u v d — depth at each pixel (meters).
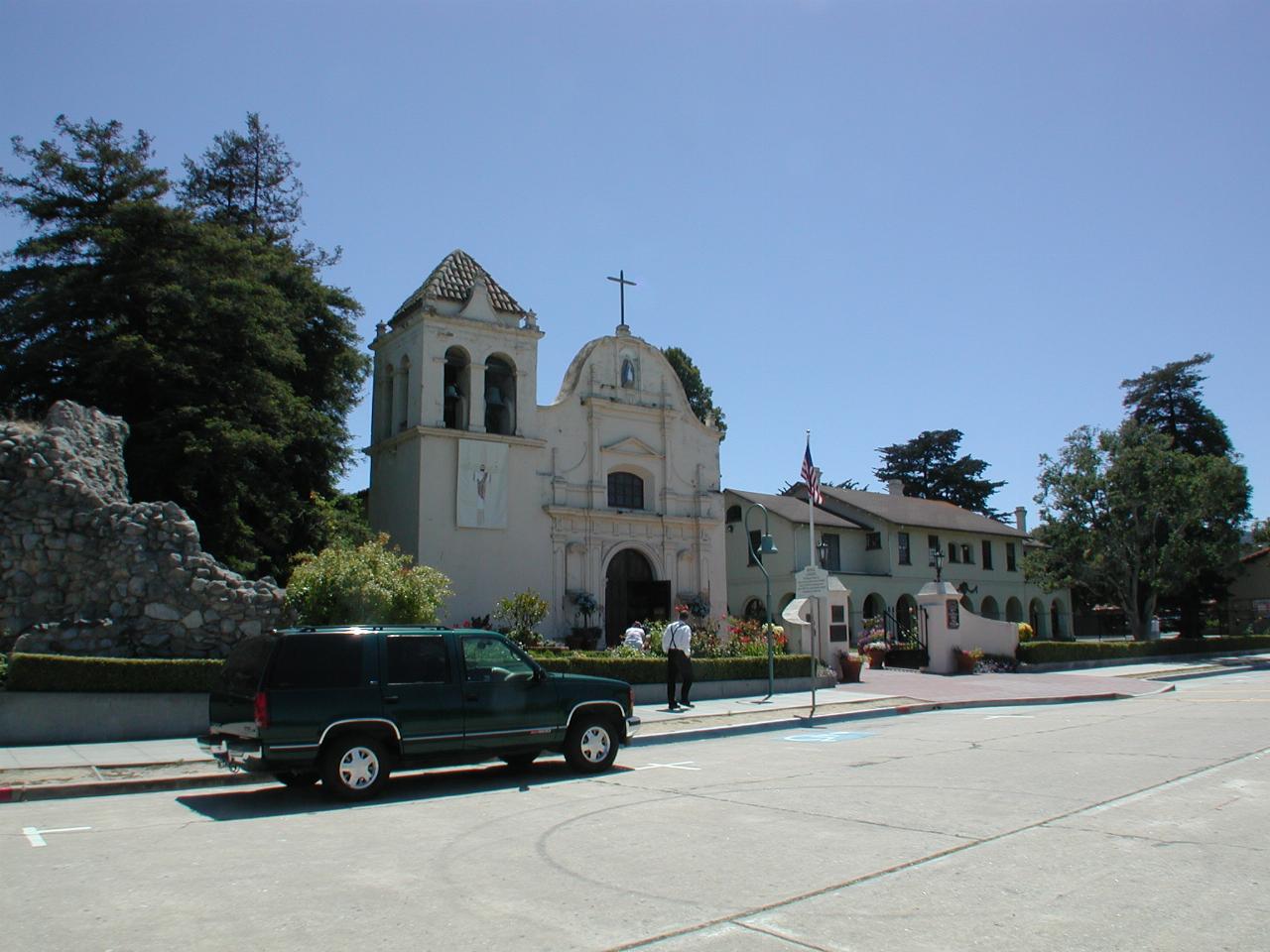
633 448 34.38
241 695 11.05
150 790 11.79
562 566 32.06
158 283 24.12
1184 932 5.69
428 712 11.41
